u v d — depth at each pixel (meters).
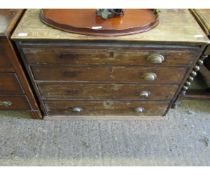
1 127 1.32
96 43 0.92
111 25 0.93
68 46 0.92
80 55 0.96
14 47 0.94
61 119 1.36
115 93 1.19
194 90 1.49
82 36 0.90
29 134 1.29
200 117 1.44
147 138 1.30
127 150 1.24
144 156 1.22
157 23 0.99
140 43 0.92
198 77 1.67
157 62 0.98
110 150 1.24
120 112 1.34
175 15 1.06
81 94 1.19
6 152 1.21
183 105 1.51
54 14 1.01
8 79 1.08
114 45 0.92
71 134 1.30
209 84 1.62
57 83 1.11
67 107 1.29
